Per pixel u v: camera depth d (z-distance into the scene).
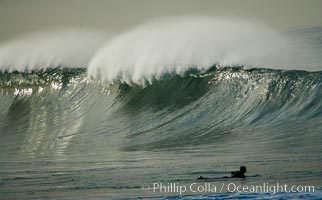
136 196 49.53
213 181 54.19
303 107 83.44
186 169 60.69
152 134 84.94
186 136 81.69
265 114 84.75
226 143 75.19
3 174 63.69
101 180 57.22
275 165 59.88
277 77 89.31
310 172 55.69
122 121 94.38
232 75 94.50
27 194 52.75
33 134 95.81
